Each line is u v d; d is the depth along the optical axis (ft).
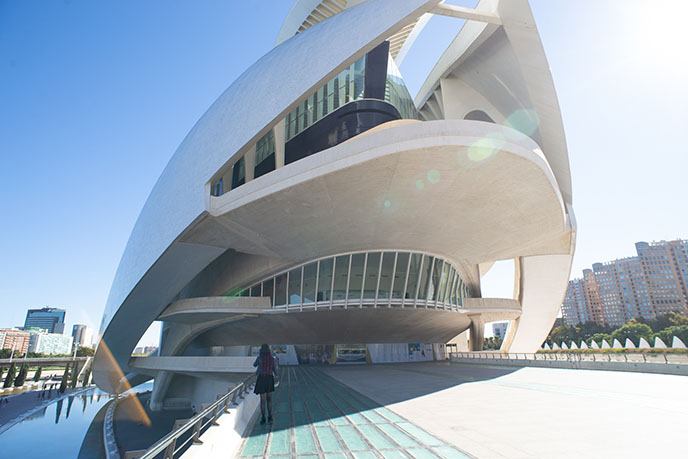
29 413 137.49
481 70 83.30
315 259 74.64
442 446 17.07
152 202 78.48
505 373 55.88
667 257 395.14
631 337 202.08
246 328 90.84
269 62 65.98
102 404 158.61
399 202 50.52
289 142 90.89
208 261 66.59
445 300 83.51
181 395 114.21
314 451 16.71
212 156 56.03
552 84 66.23
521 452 16.01
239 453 16.56
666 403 27.66
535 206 54.08
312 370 72.84
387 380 48.98
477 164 42.14
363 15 52.19
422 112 123.34
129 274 75.15
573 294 462.19
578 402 28.89
